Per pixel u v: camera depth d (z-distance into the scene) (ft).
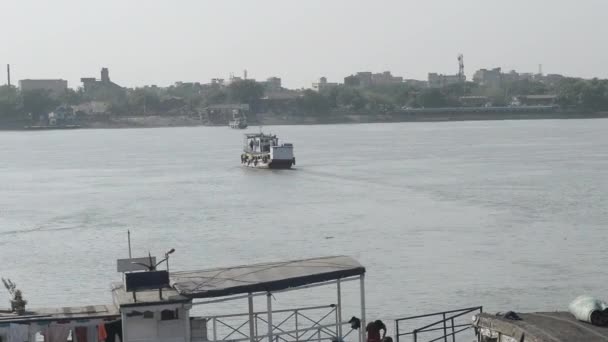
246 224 384.68
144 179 625.41
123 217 419.13
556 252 295.69
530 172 598.34
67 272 286.05
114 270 288.51
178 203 471.21
